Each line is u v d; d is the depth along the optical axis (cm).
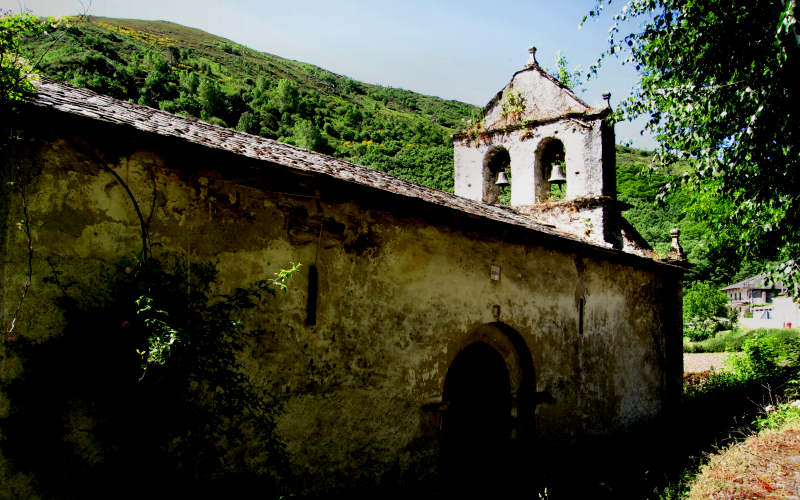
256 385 433
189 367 361
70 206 353
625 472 700
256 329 438
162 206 396
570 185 1072
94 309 349
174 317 362
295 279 471
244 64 10888
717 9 656
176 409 361
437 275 604
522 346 727
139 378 337
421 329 579
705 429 906
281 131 6525
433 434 584
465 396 696
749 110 631
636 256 916
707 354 2606
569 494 611
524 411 730
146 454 347
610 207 1045
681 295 1155
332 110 8525
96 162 367
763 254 862
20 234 331
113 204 372
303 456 459
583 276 852
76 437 338
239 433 407
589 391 839
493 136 1155
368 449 513
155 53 7925
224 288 422
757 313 4294
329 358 489
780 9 575
